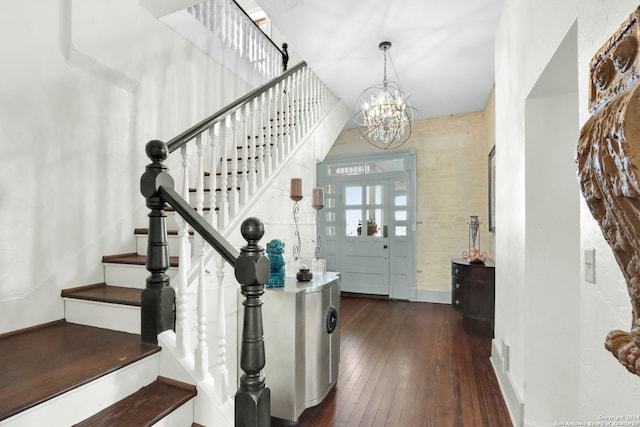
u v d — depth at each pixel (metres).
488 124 4.25
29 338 1.65
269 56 4.47
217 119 2.08
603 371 0.94
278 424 1.98
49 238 1.93
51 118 1.97
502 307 2.43
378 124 3.18
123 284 2.15
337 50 3.08
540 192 1.80
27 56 1.86
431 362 2.76
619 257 0.67
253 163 2.49
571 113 1.75
